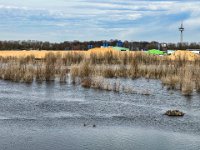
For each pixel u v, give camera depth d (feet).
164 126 84.89
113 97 125.18
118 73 183.73
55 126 83.41
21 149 66.23
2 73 175.01
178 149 67.92
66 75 176.14
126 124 86.53
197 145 70.44
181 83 144.25
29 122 86.74
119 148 67.97
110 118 92.58
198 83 140.05
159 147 68.85
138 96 127.85
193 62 244.01
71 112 99.45
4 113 96.43
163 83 155.22
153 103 114.52
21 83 159.43
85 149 67.15
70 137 74.54
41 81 165.89
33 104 110.32
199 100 120.78
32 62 210.38
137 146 69.46
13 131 78.23
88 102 115.34
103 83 145.69
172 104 113.19
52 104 110.93
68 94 130.93
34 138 73.31
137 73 184.55
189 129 82.38
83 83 152.15
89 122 88.02
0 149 65.92
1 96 124.06
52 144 69.62
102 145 69.56
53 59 221.05
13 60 229.66
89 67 178.60
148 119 91.81
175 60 248.52
